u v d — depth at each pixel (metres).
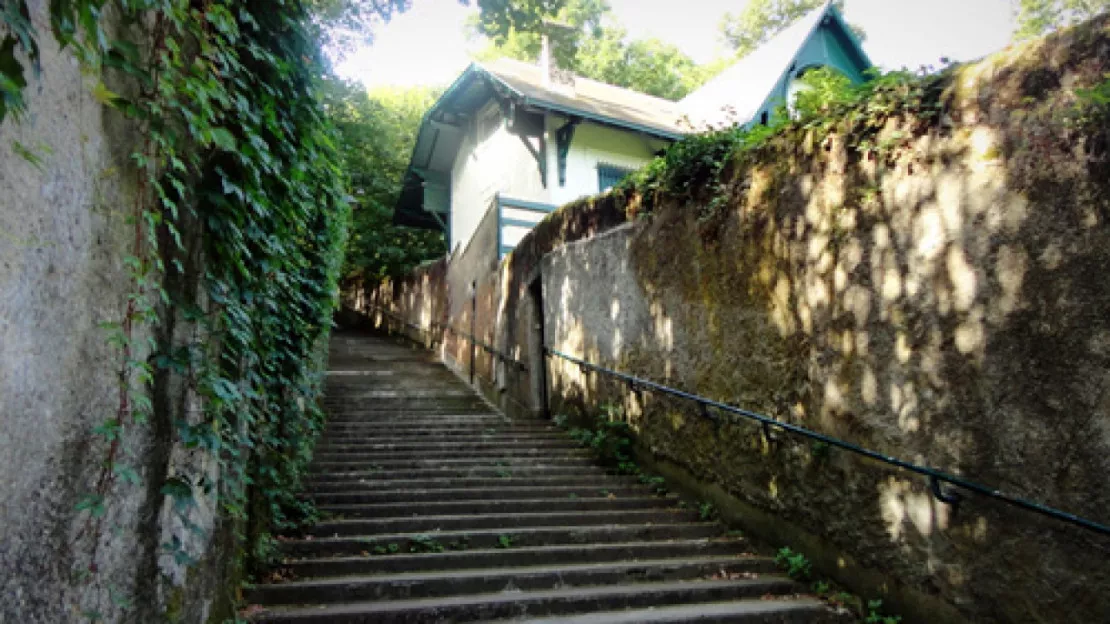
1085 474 3.04
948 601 3.62
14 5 1.49
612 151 12.62
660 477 6.42
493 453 7.21
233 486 3.27
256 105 3.14
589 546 4.80
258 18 3.29
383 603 3.86
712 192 5.88
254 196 3.13
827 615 4.05
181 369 2.49
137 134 2.27
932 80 4.00
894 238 4.12
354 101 14.28
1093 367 3.05
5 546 1.58
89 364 1.97
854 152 4.45
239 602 3.63
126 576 2.23
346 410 9.78
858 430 4.25
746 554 5.03
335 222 6.28
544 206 11.73
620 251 7.46
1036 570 3.21
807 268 4.76
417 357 16.27
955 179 3.78
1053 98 3.35
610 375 7.41
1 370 1.55
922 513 3.80
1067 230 3.22
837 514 4.40
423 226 21.02
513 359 10.51
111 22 2.07
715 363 5.71
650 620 3.79
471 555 4.51
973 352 3.59
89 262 1.97
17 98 1.49
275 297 4.09
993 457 3.44
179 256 2.62
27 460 1.67
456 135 16.67
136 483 2.20
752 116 11.91
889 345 4.08
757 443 5.18
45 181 1.71
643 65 21.55
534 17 5.45
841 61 13.51
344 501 5.55
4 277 1.54
